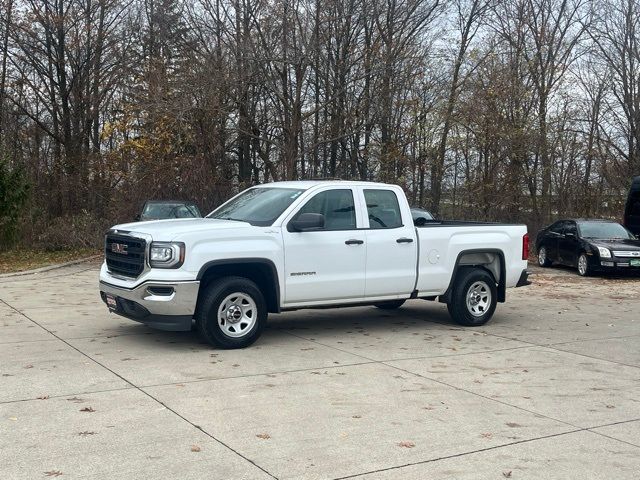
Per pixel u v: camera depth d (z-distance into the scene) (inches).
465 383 271.4
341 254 344.8
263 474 175.5
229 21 958.4
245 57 895.7
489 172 1002.1
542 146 989.2
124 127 951.6
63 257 749.9
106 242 342.6
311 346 334.3
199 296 314.2
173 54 992.2
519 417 229.3
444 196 1047.0
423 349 334.3
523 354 328.8
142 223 341.1
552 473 181.2
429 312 450.0
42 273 609.9
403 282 367.2
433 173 1039.6
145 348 317.1
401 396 249.9
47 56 1165.7
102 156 990.4
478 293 400.5
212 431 206.5
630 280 671.1
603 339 370.0
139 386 252.8
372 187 364.2
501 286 411.8
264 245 323.0
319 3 914.7
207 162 914.7
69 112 1190.3
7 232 768.9
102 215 909.8
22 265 667.4
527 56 1056.2
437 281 380.8
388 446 198.1
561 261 757.9
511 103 991.0
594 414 235.0
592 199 1065.5
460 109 1004.6
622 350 342.3
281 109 1007.6
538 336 375.6
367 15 988.6
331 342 345.4
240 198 377.1
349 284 348.2
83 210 914.7
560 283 641.0
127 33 1170.0
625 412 238.1
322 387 258.8
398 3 1075.3
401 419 223.3
